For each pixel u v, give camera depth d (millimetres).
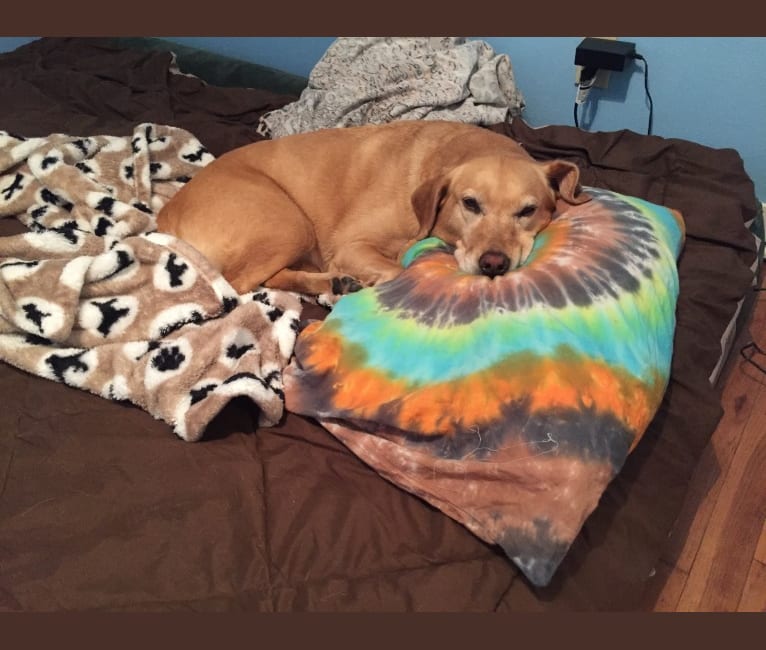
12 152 2156
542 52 2623
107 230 1910
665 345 1457
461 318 1411
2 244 1722
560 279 1427
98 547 1231
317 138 2107
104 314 1620
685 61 2354
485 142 1927
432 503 1287
